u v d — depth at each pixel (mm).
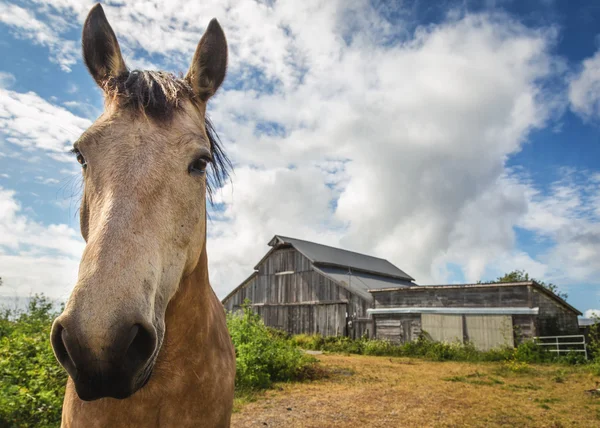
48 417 3973
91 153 1549
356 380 9398
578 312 19234
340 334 22344
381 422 5844
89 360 1122
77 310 1144
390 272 32375
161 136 1594
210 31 2072
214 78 2092
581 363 13203
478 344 17344
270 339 9633
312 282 24406
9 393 3828
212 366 1970
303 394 7562
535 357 14094
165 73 1887
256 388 7816
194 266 1754
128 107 1631
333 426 5598
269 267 26531
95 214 1411
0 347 4824
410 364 13266
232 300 27688
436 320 18812
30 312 8000
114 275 1218
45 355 4695
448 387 8656
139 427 1700
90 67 1951
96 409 1680
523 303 16656
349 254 31609
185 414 1803
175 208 1539
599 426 5723
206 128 2154
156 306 1413
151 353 1264
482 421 5945
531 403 7117
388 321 20594
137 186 1441
